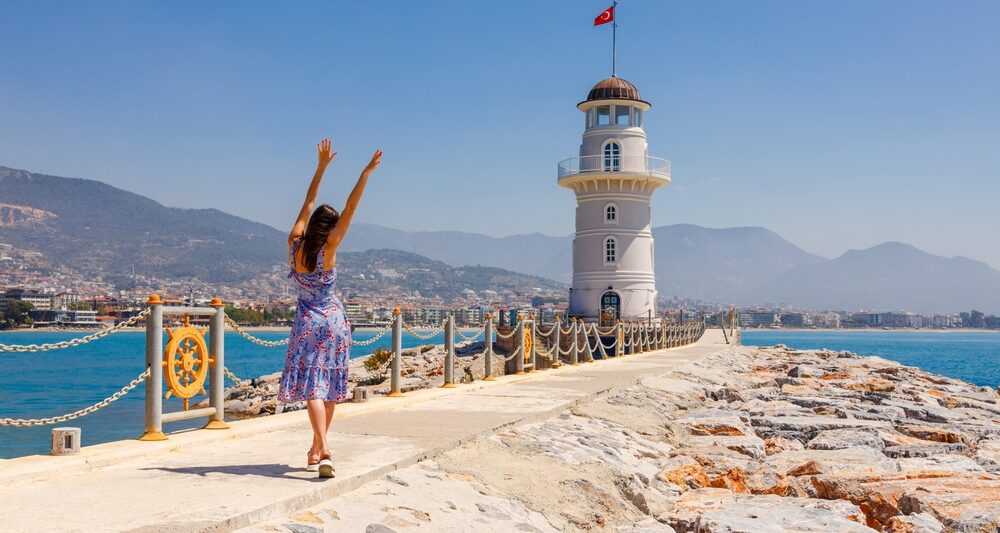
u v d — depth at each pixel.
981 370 80.81
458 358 39.34
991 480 10.88
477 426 11.67
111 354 105.56
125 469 8.31
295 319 8.05
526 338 22.27
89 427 27.64
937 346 176.38
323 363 7.95
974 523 8.62
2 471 7.62
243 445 9.88
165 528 6.05
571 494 9.68
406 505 7.89
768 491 11.63
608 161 49.28
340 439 10.44
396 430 11.27
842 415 18.69
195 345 10.34
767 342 189.25
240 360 87.44
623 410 16.11
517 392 17.12
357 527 7.05
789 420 17.14
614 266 49.38
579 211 50.84
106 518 6.32
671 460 12.77
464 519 7.95
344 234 7.94
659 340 43.78
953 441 16.25
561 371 23.44
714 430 15.82
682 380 23.09
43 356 98.62
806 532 8.27
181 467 8.44
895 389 26.02
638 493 10.38
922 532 8.73
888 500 10.21
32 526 6.08
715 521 8.66
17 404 36.66
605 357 31.19
